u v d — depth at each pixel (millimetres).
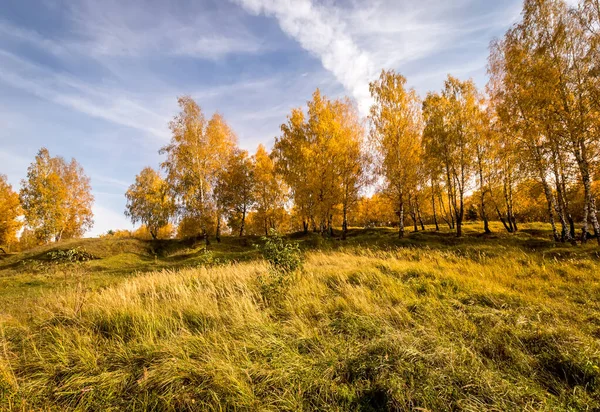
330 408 2309
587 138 11273
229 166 28328
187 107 21531
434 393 2336
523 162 13656
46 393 2715
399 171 18500
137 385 2717
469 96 18656
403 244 16422
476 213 35250
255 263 9422
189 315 4324
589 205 11930
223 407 2361
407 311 4070
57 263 8070
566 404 2238
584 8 11016
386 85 18984
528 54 12602
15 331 4211
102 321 4305
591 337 3178
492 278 6125
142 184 36062
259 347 3211
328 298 4852
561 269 6730
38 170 27453
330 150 18594
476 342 3191
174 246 26359
